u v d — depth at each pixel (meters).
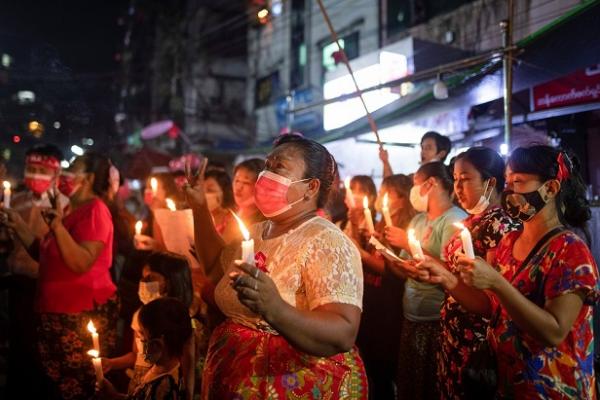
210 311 3.51
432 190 3.63
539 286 2.21
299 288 2.13
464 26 10.21
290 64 17.11
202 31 23.52
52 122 11.77
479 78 6.28
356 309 2.03
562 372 2.17
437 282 2.37
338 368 2.21
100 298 3.98
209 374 2.24
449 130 8.75
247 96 19.86
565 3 8.14
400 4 12.05
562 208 2.31
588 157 7.26
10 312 4.56
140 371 3.34
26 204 4.98
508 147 5.32
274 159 2.28
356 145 10.96
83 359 3.88
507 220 2.72
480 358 2.41
